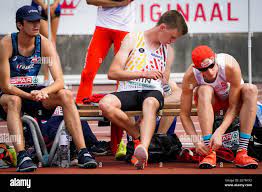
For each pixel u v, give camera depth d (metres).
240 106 18.02
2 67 17.73
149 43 18.95
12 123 17.27
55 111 19.48
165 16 18.70
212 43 34.12
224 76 17.78
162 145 18.70
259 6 32.81
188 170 17.27
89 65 22.22
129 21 22.45
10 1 30.72
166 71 19.20
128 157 18.62
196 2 32.47
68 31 32.62
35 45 18.23
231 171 17.03
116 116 18.14
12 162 18.11
